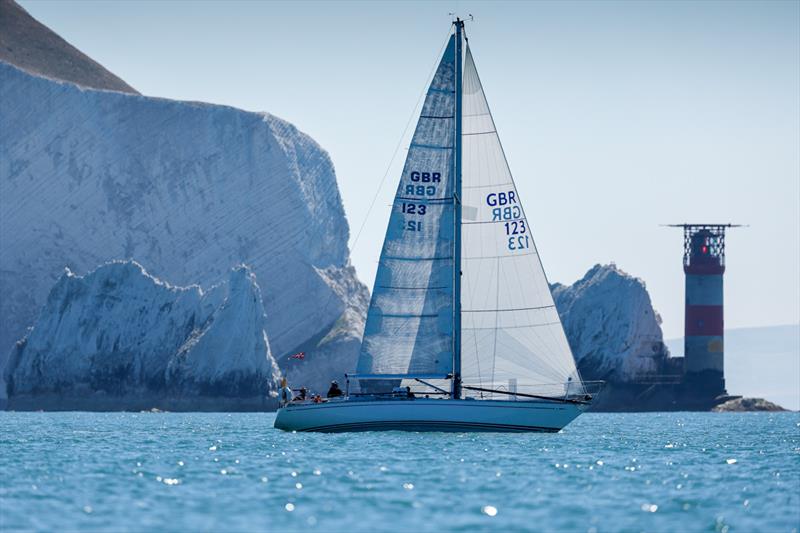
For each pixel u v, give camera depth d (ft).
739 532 382.63
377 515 402.93
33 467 549.95
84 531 369.91
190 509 413.18
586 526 387.75
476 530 377.71
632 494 461.78
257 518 395.34
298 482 488.44
